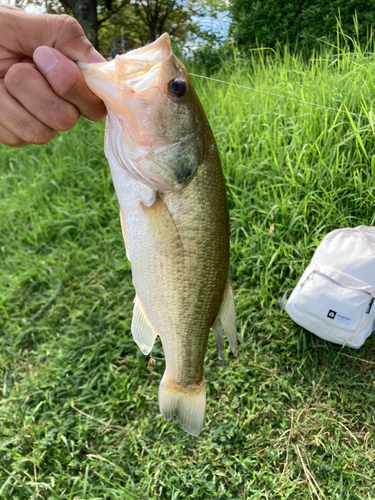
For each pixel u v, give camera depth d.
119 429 0.48
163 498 0.41
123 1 2.00
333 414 0.45
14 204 0.84
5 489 0.43
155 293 0.27
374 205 0.55
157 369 0.53
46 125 0.24
